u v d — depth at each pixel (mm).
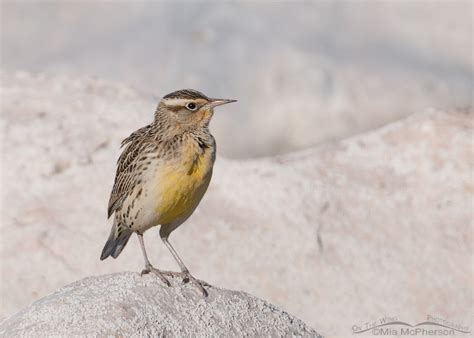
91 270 14586
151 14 25969
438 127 16750
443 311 14258
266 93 23016
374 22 26094
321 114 22578
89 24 26172
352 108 22719
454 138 16531
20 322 9727
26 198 15633
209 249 14758
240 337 10008
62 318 9617
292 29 25234
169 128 11312
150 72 23609
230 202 15547
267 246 14867
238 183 15773
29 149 16203
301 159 16547
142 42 24812
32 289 14359
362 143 16859
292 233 15094
